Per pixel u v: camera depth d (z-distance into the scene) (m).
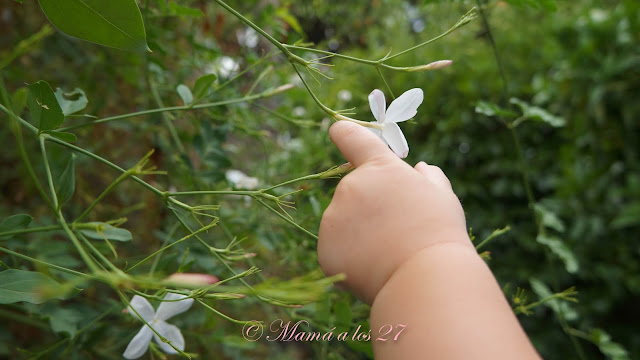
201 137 0.35
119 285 0.14
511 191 0.64
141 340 0.22
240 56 0.43
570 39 0.63
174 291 0.18
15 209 0.38
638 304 0.58
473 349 0.13
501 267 0.61
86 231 0.20
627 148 0.58
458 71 0.68
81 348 0.28
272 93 0.30
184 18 0.37
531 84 0.63
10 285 0.16
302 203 0.40
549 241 0.36
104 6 0.16
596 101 0.56
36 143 0.39
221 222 0.34
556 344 0.57
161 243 0.44
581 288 0.59
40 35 0.17
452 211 0.16
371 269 0.15
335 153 0.49
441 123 0.66
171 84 0.40
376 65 0.21
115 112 0.45
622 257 0.56
